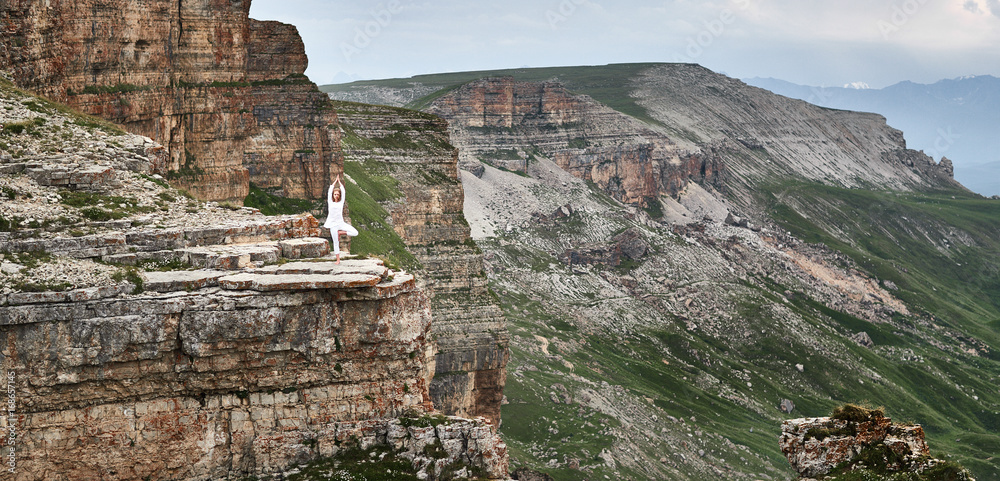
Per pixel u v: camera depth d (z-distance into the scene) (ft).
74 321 131.85
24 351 130.93
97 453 135.74
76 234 144.36
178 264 145.07
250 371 140.97
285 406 143.23
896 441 156.25
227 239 153.89
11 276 132.26
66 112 180.34
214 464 140.77
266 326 138.21
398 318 146.72
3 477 131.64
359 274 144.05
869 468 153.99
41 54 206.80
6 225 141.18
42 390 132.26
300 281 139.33
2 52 194.80
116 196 157.89
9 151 159.74
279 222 161.27
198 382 138.72
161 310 134.62
